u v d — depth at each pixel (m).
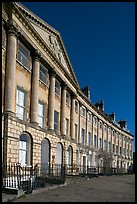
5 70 19.55
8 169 17.91
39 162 23.84
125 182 26.12
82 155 40.31
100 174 37.16
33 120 23.17
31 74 23.86
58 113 30.88
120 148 66.12
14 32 20.16
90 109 45.38
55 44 29.66
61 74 30.91
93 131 46.94
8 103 19.19
